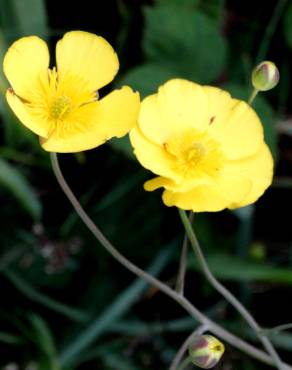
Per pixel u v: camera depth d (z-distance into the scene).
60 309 0.31
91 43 0.23
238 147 0.24
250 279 0.31
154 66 0.31
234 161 0.24
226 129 0.24
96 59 0.23
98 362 0.31
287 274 0.29
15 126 0.30
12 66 0.22
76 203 0.24
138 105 0.23
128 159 0.31
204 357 0.23
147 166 0.23
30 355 0.30
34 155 0.31
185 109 0.24
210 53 0.31
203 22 0.31
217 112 0.24
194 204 0.23
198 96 0.24
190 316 0.31
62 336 0.31
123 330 0.31
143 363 0.31
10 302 0.31
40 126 0.22
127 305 0.30
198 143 0.24
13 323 0.31
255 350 0.26
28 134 0.30
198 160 0.24
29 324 0.31
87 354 0.31
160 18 0.31
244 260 0.31
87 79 0.23
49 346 0.30
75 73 0.23
